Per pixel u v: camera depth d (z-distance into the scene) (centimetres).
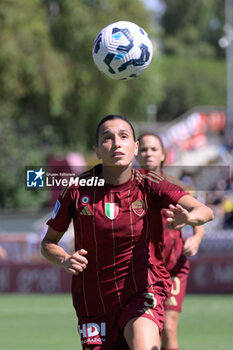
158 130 10431
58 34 10025
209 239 5141
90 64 9988
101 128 1348
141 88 10712
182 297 1877
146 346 1225
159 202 1354
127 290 1330
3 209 9862
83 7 10025
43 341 2669
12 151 10000
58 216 1364
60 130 10356
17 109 10056
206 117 9425
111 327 1339
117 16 10144
